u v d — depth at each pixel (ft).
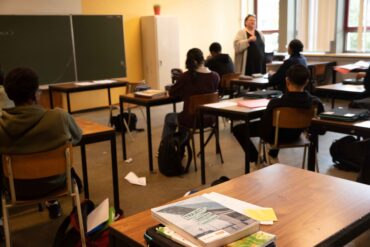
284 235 3.73
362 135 7.70
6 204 7.13
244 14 30.50
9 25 19.76
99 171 12.73
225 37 30.40
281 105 9.38
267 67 22.48
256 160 11.08
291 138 9.97
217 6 29.43
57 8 21.59
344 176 11.55
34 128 6.66
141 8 25.41
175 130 13.23
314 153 8.92
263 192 4.70
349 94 12.81
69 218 7.82
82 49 22.45
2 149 6.66
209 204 4.07
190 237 3.41
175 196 10.53
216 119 12.59
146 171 12.56
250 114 9.62
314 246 3.56
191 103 11.73
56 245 7.43
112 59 23.86
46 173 6.95
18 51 20.21
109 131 8.35
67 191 7.30
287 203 4.40
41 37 20.84
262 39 19.39
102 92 24.23
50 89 17.90
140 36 25.70
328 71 24.21
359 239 7.81
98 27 22.97
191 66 11.98
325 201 4.43
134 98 12.64
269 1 28.63
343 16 24.54
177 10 27.27
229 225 3.55
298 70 9.38
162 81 25.43
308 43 25.93
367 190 4.72
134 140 16.24
